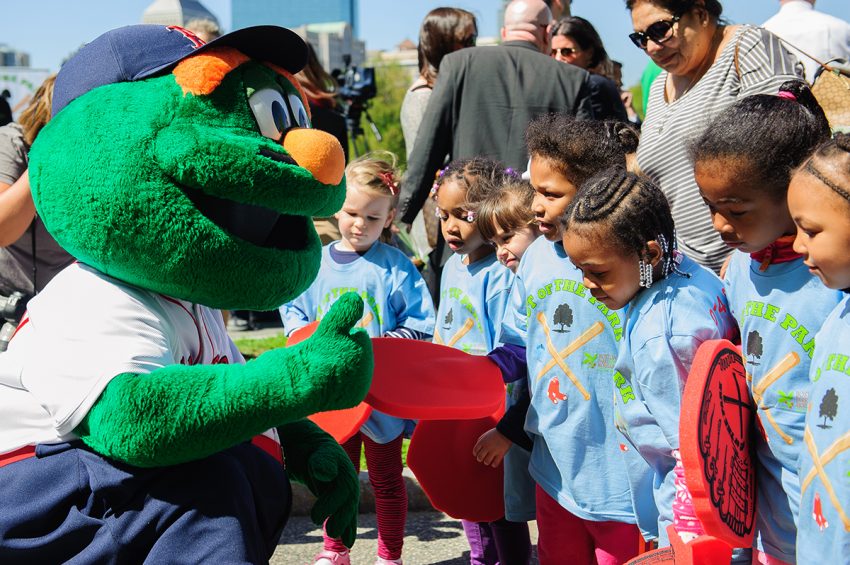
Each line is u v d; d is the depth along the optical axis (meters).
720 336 2.56
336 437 3.37
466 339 3.75
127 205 2.14
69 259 3.76
